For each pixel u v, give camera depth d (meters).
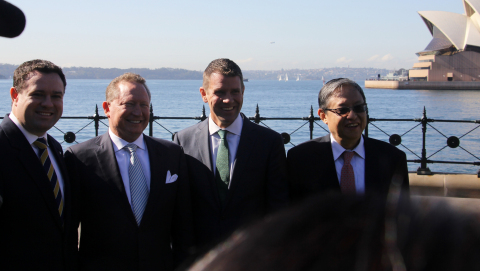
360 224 0.47
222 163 2.67
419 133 15.02
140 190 2.42
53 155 2.27
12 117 2.16
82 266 2.34
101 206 2.33
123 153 2.46
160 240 2.40
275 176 2.65
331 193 0.54
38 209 2.02
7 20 0.71
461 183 4.91
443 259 0.42
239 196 2.59
